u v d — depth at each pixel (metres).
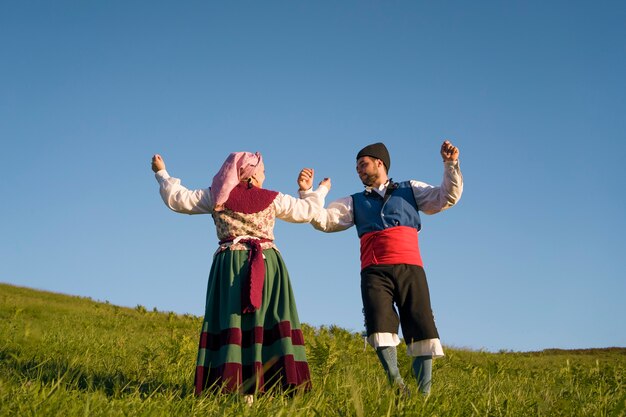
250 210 4.29
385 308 4.78
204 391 3.80
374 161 5.31
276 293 4.20
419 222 5.15
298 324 4.20
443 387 4.66
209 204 4.37
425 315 4.79
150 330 15.66
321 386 3.94
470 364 10.01
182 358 6.04
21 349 5.63
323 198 4.71
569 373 7.62
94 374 4.71
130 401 3.16
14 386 3.20
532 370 10.16
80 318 16.27
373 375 5.68
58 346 6.43
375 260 4.95
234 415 2.98
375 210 5.09
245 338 4.07
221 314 4.09
